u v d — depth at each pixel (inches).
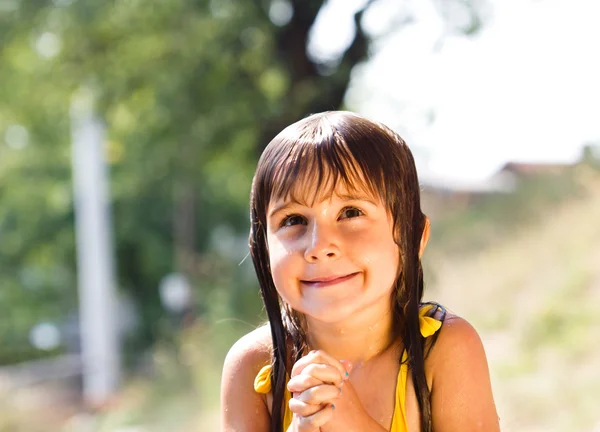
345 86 346.6
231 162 433.1
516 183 506.6
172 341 468.4
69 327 795.4
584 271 321.1
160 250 775.1
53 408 435.8
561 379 237.6
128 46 374.6
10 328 768.9
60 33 375.9
